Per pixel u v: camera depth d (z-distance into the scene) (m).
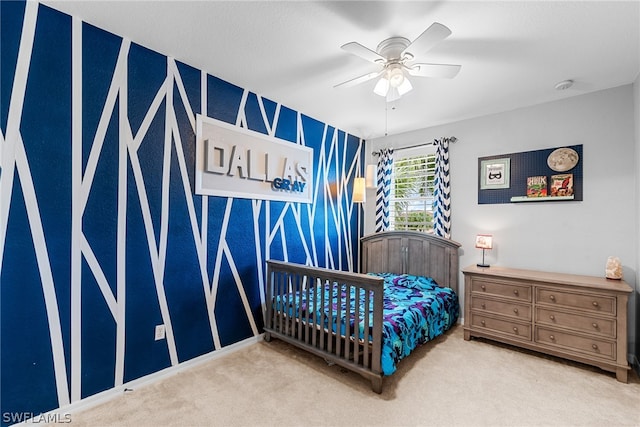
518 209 3.25
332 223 4.00
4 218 1.66
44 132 1.78
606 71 2.46
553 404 1.98
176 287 2.39
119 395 2.05
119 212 2.08
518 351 2.78
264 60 2.38
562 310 2.55
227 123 2.73
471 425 1.78
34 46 1.74
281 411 1.89
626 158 2.69
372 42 2.09
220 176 2.70
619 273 2.55
